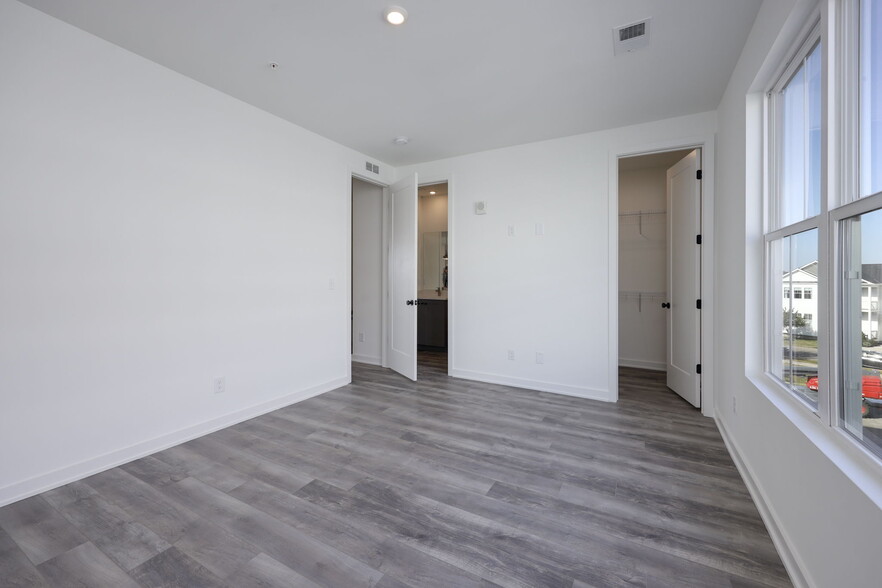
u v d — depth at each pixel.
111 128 2.28
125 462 2.34
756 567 1.49
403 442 2.64
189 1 1.91
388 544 1.62
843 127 1.31
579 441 2.65
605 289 3.58
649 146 3.36
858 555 1.04
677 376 3.72
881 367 1.10
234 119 2.95
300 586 1.40
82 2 1.92
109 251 2.27
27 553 1.57
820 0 1.38
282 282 3.34
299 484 2.10
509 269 4.02
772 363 2.10
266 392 3.21
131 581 1.43
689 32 2.14
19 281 1.95
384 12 2.00
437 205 6.79
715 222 3.10
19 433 1.95
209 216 2.79
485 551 1.58
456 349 4.37
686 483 2.10
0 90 1.89
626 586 1.40
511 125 3.45
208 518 1.80
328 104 3.06
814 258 1.58
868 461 1.14
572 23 2.08
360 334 5.21
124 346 2.34
